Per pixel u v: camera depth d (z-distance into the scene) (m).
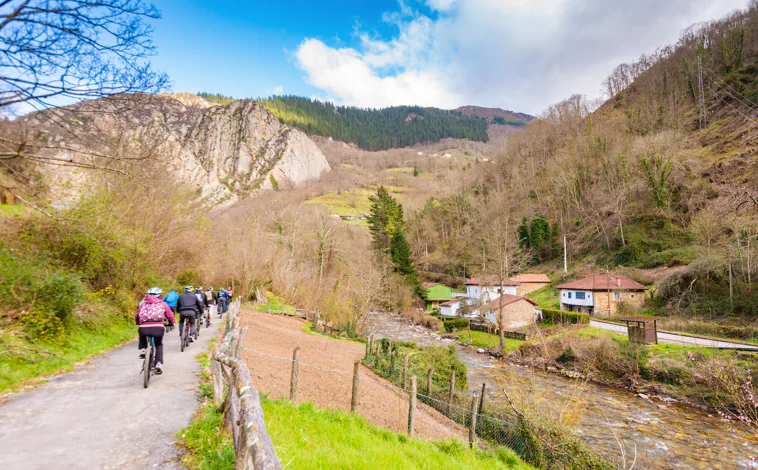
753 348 23.22
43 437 5.26
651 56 122.62
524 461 11.51
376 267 47.62
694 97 83.88
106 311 14.70
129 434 5.45
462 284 76.88
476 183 119.88
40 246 14.30
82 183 15.26
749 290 32.84
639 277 49.22
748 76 75.50
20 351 8.98
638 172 61.31
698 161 57.72
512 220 81.88
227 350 7.21
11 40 6.58
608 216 66.06
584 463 11.16
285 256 51.28
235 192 174.62
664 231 53.81
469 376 28.00
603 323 40.22
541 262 73.75
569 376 27.95
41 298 11.37
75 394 7.27
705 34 102.56
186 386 8.03
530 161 102.69
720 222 41.25
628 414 20.30
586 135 91.94
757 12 88.62
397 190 183.00
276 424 6.78
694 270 38.09
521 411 12.49
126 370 9.31
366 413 12.38
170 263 28.00
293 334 26.08
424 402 17.23
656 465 14.62
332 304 37.97
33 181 9.57
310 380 14.29
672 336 30.41
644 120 82.75
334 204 150.50
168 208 23.11
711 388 21.38
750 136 57.50
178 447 5.09
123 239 16.58
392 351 22.23
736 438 17.08
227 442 5.06
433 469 6.94
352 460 6.00
